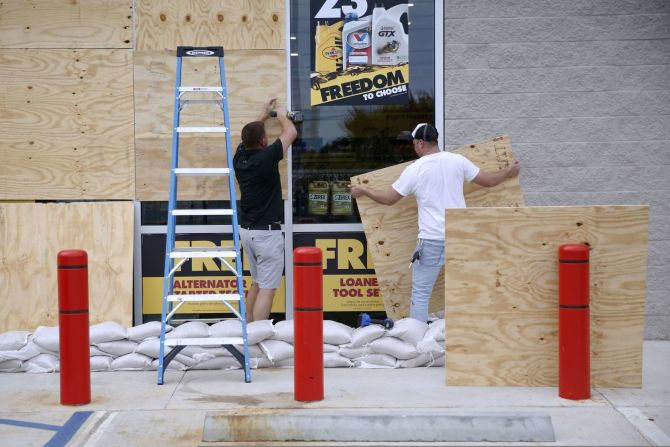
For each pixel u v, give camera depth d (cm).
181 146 719
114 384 596
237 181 726
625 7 707
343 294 727
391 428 488
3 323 696
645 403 541
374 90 723
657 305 719
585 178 715
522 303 578
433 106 722
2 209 710
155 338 639
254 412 495
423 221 647
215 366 633
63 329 543
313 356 543
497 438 482
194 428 502
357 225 725
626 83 711
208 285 724
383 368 638
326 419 490
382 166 726
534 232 574
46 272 705
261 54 716
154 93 716
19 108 714
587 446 468
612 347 577
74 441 481
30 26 711
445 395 560
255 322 641
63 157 717
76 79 715
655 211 715
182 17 714
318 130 724
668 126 712
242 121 718
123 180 719
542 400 548
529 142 714
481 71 713
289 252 725
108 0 712
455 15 711
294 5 719
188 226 723
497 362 581
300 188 726
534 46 711
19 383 602
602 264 574
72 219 711
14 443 477
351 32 720
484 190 698
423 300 655
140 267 725
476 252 577
